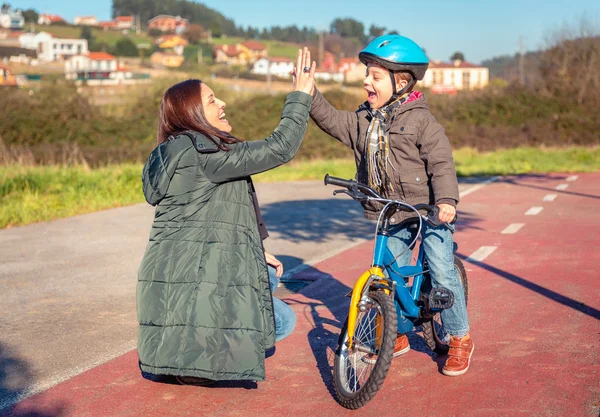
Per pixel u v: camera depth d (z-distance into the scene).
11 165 19.28
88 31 184.75
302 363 4.50
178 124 3.71
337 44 188.00
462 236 9.16
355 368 3.86
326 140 30.44
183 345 3.53
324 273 7.22
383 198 3.95
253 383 4.16
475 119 34.84
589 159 23.17
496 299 5.87
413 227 4.02
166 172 3.59
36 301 6.29
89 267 7.76
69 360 4.66
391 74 3.90
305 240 9.32
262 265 3.69
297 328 5.29
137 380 4.26
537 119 33.75
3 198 13.23
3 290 6.72
